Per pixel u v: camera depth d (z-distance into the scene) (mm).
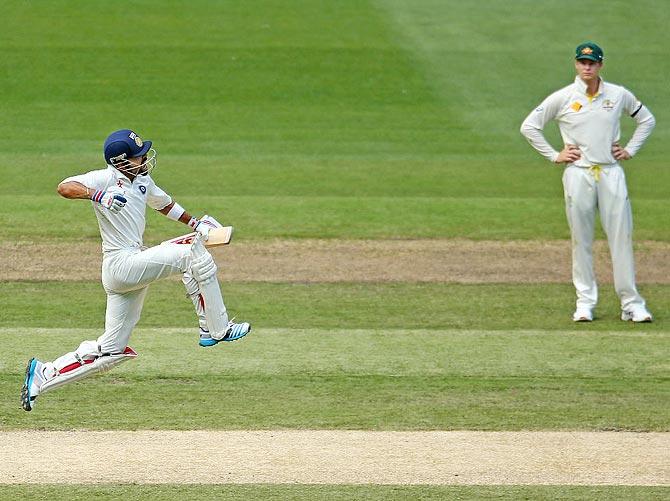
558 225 56344
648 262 50031
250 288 45094
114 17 104375
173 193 61375
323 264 48938
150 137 76500
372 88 89125
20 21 101938
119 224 26938
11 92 85875
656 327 40406
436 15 105562
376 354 36812
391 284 46000
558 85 88812
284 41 99125
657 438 29578
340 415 31172
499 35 99938
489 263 49562
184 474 26781
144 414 31109
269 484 26172
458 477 26734
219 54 95812
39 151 71812
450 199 61125
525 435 29719
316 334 39062
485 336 39031
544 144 39875
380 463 27641
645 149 76000
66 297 43344
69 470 26938
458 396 32938
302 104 85812
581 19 103500
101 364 27984
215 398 32500
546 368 35562
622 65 92562
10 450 28234
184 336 38531
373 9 107562
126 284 27062
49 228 53906
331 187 64000
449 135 78562
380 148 74938
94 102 84562
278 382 34000
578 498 25531
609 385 34062
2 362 35281
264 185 64062
